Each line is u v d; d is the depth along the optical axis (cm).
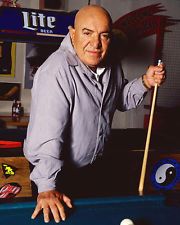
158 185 238
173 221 123
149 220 122
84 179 180
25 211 116
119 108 191
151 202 128
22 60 398
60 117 137
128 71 418
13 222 112
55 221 114
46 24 257
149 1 417
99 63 151
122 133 261
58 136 135
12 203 117
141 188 155
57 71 141
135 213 123
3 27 249
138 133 264
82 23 142
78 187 180
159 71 164
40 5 397
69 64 145
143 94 179
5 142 217
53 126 134
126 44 384
